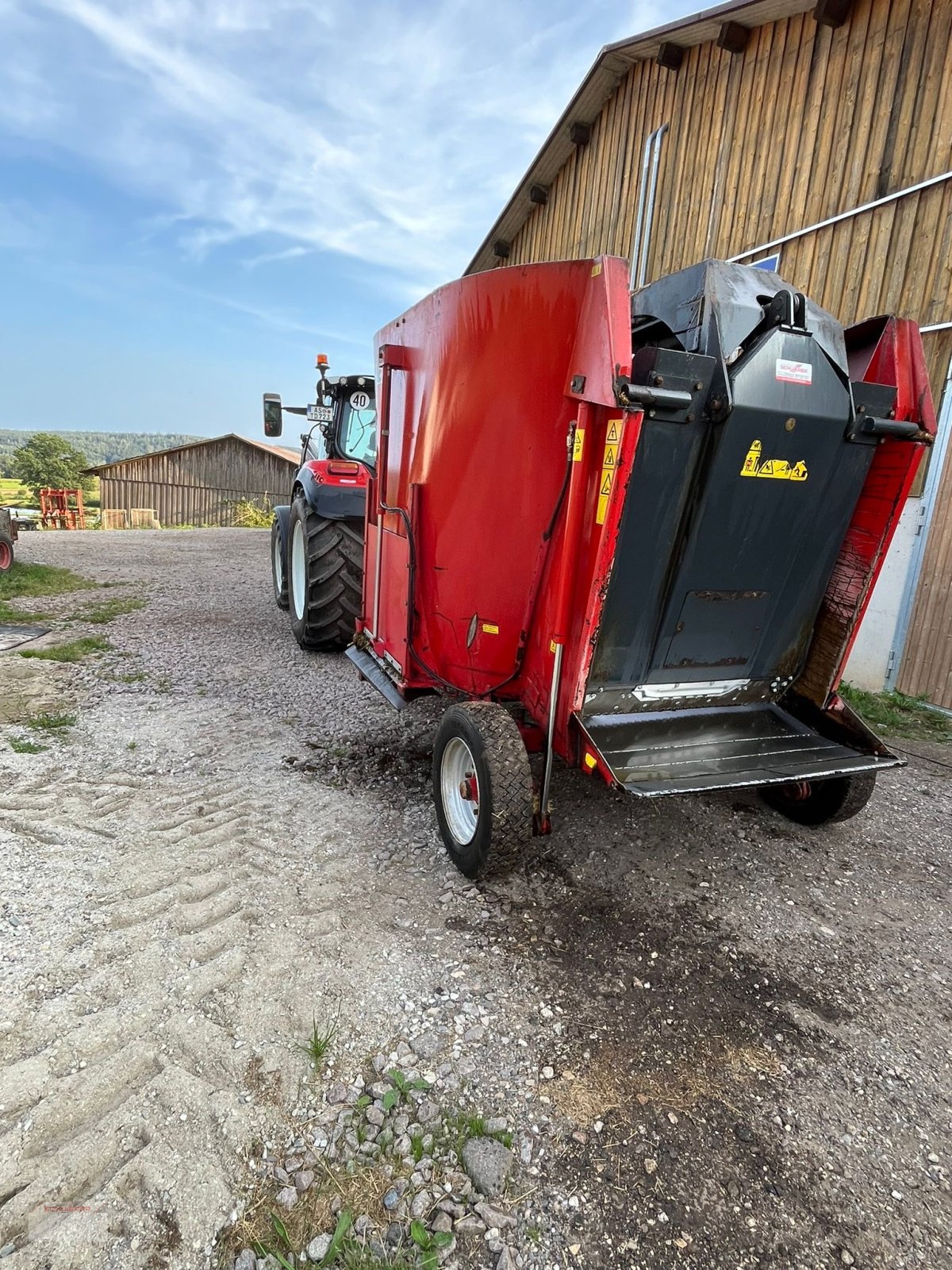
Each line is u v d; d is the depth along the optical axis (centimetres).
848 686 612
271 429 680
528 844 272
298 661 589
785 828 360
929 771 447
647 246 860
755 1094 200
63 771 364
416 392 350
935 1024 232
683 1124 189
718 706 335
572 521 256
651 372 241
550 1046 211
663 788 255
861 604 312
